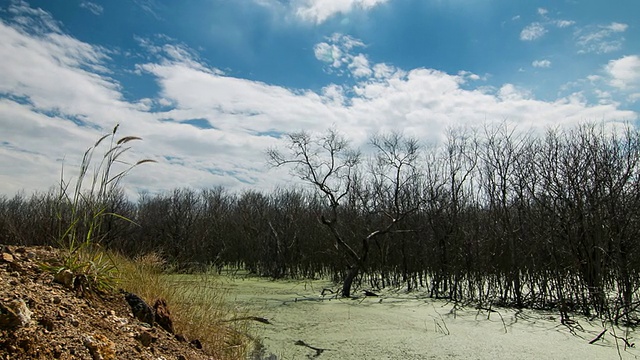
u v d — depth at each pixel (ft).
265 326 26.45
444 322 27.94
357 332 25.30
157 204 91.15
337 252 54.39
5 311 8.66
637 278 30.78
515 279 35.60
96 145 14.48
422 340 23.45
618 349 20.38
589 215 32.12
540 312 32.17
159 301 15.61
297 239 66.44
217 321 20.68
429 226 49.32
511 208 40.19
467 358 20.39
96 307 12.17
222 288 39.19
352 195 60.44
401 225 53.57
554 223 34.27
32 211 47.85
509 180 39.65
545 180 35.86
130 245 54.60
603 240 31.14
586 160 34.06
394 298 41.32
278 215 72.43
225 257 78.07
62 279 12.17
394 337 24.07
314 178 45.09
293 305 35.27
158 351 12.05
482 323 27.99
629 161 33.53
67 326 9.90
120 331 11.54
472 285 38.88
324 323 27.81
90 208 14.70
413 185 55.26
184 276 36.01
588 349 21.68
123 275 18.51
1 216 47.32
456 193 46.39
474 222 42.50
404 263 52.34
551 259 34.91
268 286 50.62
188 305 20.03
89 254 14.29
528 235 37.37
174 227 73.82
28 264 12.27
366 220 55.62
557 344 22.66
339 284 52.11
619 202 32.58
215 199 97.50
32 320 9.21
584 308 30.58
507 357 20.49
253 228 74.38
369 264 52.19
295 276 64.28
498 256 38.06
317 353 21.03
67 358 8.82
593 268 31.42
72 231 14.30
